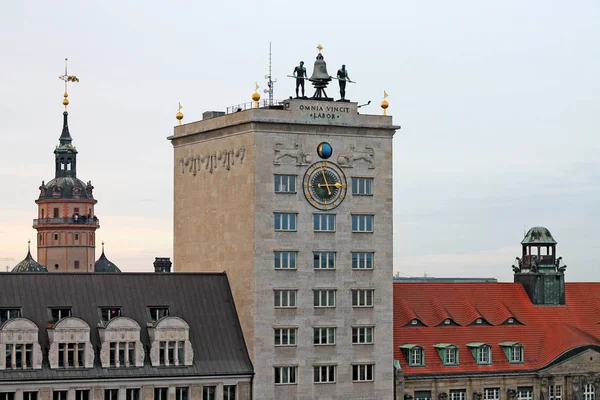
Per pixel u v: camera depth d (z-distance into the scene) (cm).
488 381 19550
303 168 17875
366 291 18225
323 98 18175
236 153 17962
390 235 18388
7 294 16712
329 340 17962
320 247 17950
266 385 17575
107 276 17425
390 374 18312
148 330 17212
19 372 16250
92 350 16688
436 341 19625
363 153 18262
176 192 19500
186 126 19138
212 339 17588
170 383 17050
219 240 18375
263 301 17588
